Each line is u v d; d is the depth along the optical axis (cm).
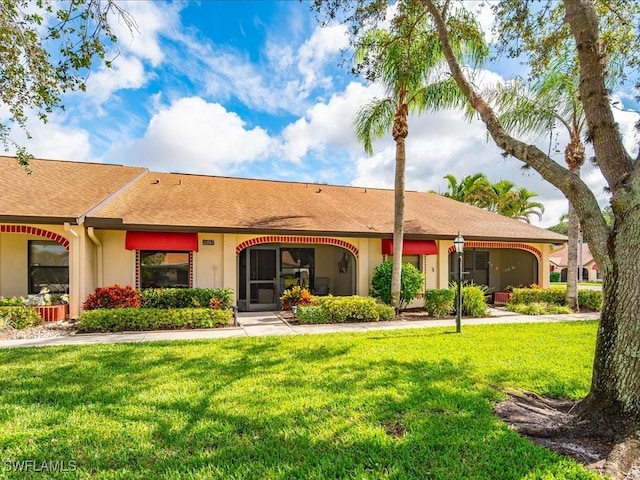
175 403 682
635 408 564
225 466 482
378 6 1096
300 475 464
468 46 1455
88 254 1650
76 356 1016
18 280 1788
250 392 739
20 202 1598
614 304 603
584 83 684
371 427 588
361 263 2053
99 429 580
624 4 935
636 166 589
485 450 520
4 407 662
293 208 2189
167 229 1683
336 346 1137
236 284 1906
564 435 582
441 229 2177
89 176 2139
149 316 1450
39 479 454
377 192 2930
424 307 2067
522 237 2264
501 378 838
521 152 738
